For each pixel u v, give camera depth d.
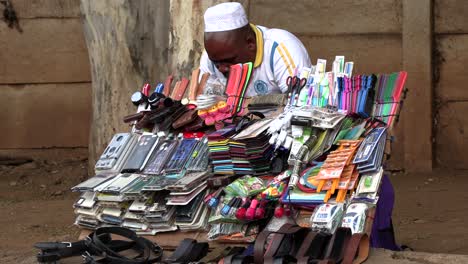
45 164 9.27
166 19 6.35
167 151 4.55
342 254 3.98
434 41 8.52
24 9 9.34
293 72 4.56
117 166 4.61
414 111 8.38
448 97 8.53
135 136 4.73
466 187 7.65
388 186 4.48
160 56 6.46
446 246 5.59
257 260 3.97
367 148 4.09
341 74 4.45
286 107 4.40
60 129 9.42
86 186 4.50
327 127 4.17
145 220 4.40
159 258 4.25
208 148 4.44
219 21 4.55
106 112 6.99
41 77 9.41
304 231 4.05
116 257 4.21
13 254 5.21
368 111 4.32
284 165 4.28
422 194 7.41
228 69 4.68
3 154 9.45
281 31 4.70
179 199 4.26
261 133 4.25
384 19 8.60
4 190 8.17
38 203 7.51
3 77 9.45
